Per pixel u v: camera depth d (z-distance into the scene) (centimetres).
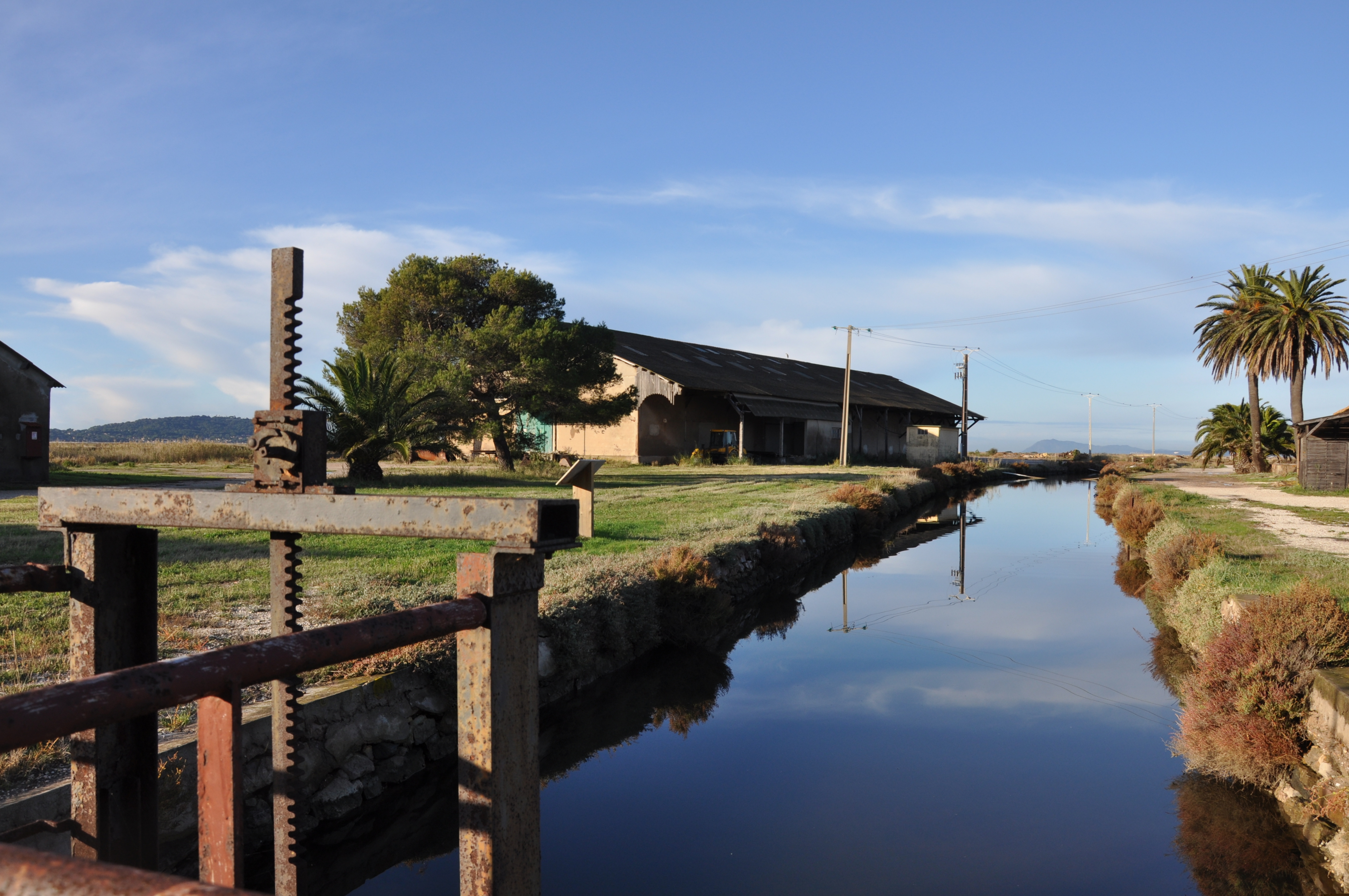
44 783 361
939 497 3594
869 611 1207
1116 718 723
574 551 1113
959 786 565
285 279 209
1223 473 4759
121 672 127
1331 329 3453
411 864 461
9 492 1856
